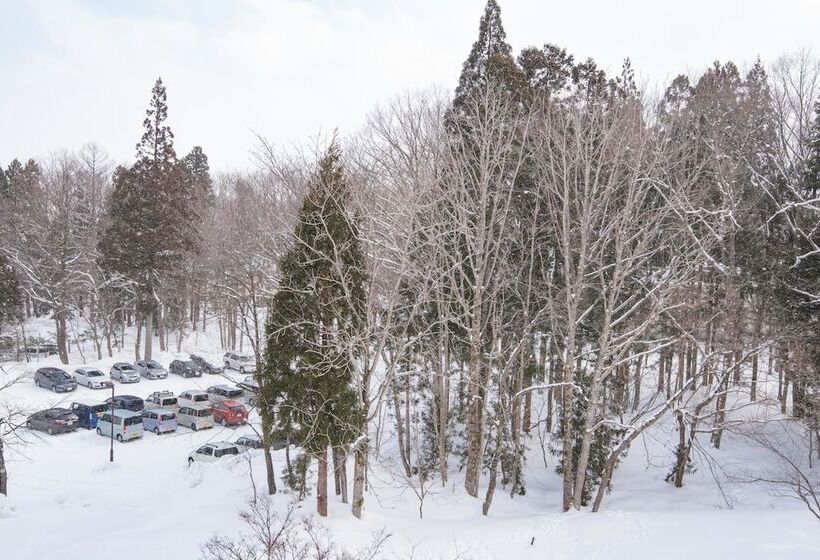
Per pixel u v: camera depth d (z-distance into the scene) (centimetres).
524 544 1559
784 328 2045
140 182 4372
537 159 2014
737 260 2623
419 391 2461
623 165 2159
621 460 2481
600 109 2116
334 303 1647
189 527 1579
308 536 1434
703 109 2569
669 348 2238
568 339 1862
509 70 2259
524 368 2334
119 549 1435
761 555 1277
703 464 2362
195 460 2697
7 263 4428
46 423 3128
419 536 1620
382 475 2291
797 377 2017
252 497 1828
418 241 1888
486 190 1938
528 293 1959
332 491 2072
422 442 2580
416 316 2144
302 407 1628
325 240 1623
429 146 2025
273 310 1702
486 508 1866
